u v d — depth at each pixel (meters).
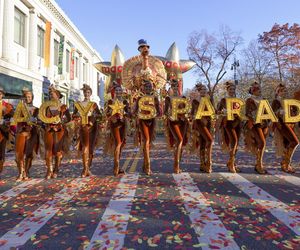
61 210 4.59
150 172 7.51
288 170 7.57
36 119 7.29
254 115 7.46
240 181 6.49
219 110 7.82
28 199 5.29
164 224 3.91
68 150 7.73
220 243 3.30
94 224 3.96
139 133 8.08
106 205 4.80
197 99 7.93
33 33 23.31
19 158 7.04
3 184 6.61
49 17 26.45
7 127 7.29
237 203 4.81
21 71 20.92
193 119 7.85
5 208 4.79
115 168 7.46
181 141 7.58
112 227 3.82
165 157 11.09
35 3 23.36
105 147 7.82
